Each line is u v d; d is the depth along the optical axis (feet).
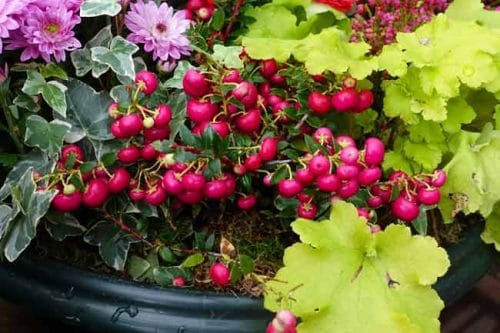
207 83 1.56
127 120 1.50
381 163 1.64
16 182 1.60
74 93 1.63
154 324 1.51
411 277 1.49
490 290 2.18
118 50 1.62
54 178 1.53
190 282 1.59
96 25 1.76
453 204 1.65
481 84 1.66
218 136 1.50
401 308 1.47
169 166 1.54
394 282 1.49
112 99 1.63
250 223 1.70
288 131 1.64
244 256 1.52
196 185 1.51
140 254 1.65
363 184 1.54
